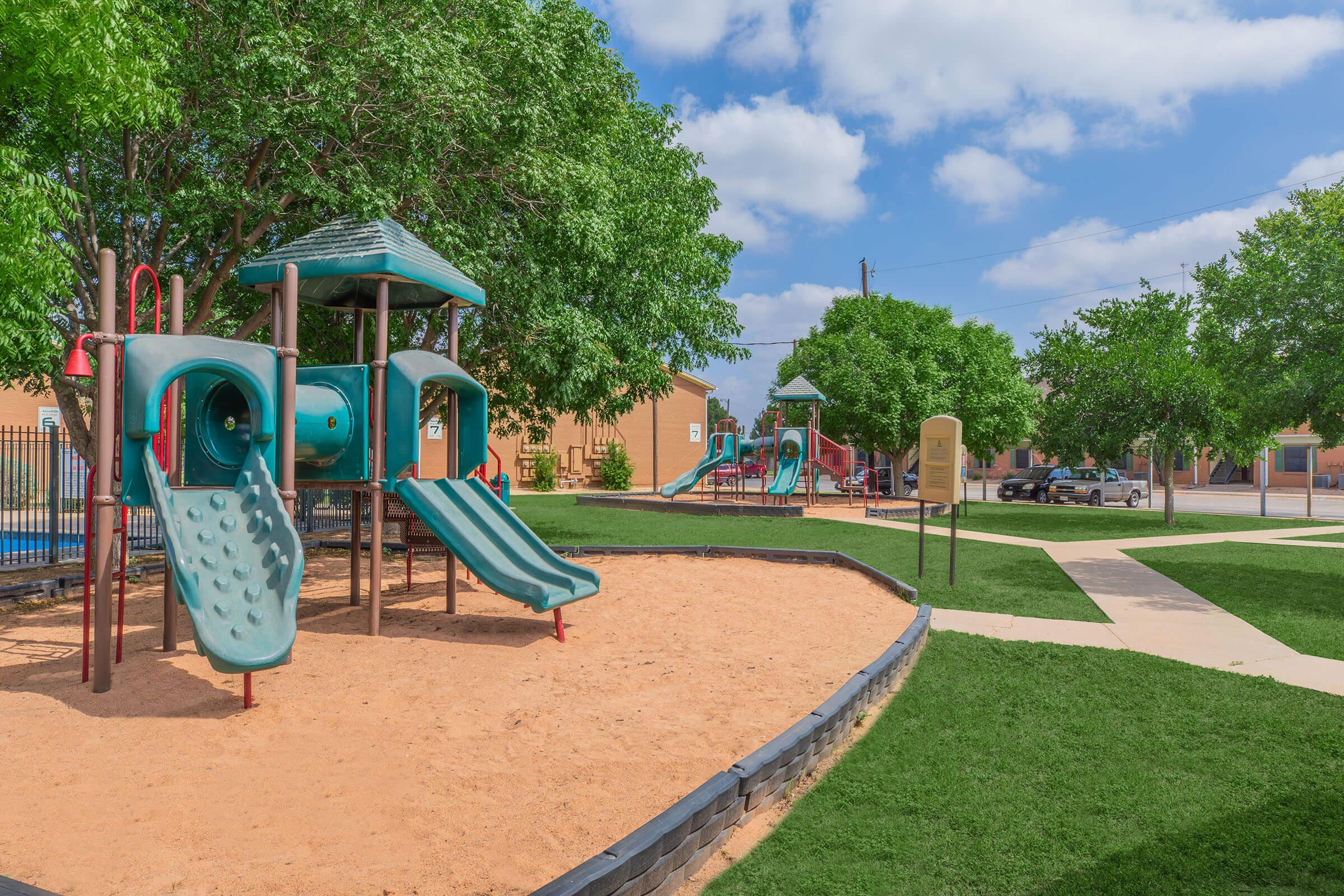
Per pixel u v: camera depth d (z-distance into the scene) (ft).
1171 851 11.09
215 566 17.51
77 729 15.52
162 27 29.48
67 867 10.12
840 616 26.68
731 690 18.26
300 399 23.17
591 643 22.89
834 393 101.96
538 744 14.83
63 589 30.81
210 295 36.65
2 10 21.84
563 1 42.98
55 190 23.47
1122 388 66.44
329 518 54.24
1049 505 96.63
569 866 10.30
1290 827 11.73
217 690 18.10
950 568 34.24
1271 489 145.38
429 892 9.64
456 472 28.71
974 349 100.32
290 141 33.12
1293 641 23.57
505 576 22.74
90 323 36.86
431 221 36.55
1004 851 11.18
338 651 21.89
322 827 11.37
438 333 44.14
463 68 33.94
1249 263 38.29
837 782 13.58
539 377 45.21
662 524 63.57
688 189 67.56
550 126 39.40
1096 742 15.20
